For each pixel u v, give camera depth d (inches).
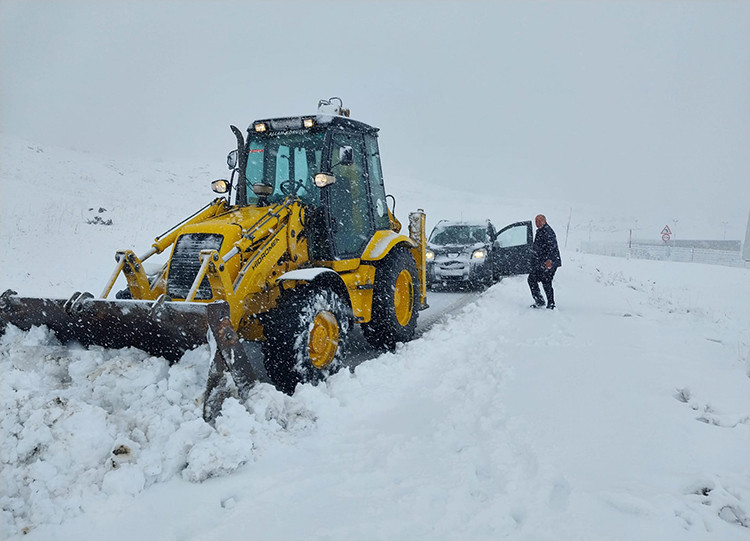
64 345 172.4
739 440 141.2
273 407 147.4
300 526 104.0
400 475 124.4
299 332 178.5
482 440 141.7
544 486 116.5
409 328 262.5
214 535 101.4
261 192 212.2
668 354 223.1
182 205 1032.2
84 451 121.0
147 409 135.4
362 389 182.9
